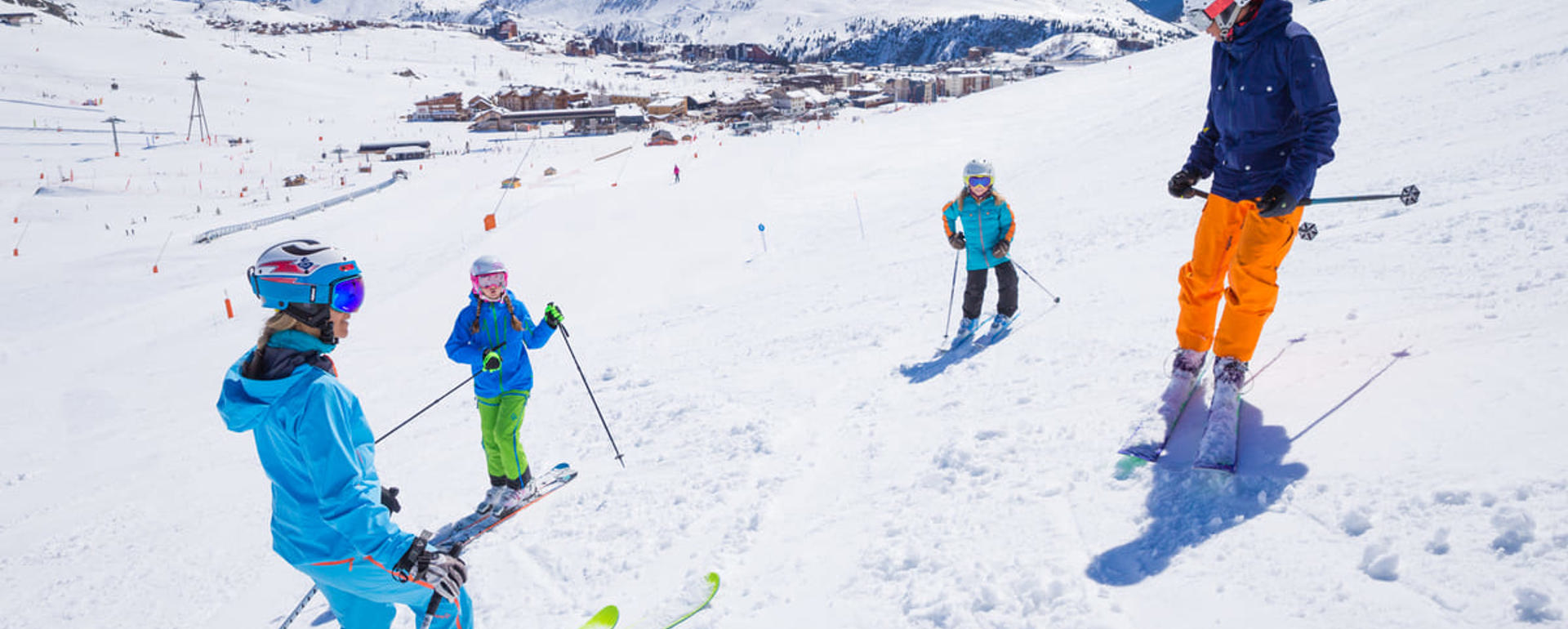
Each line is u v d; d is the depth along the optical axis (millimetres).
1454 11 24500
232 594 5195
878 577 3271
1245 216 3504
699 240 26953
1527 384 2955
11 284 33750
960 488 3801
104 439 12680
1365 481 2762
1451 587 2201
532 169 70062
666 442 5883
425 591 2572
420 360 14234
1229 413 3287
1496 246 4871
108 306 30297
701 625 3326
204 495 7820
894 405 5422
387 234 41031
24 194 60781
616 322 14047
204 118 114188
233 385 2312
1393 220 6570
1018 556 3072
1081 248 9828
